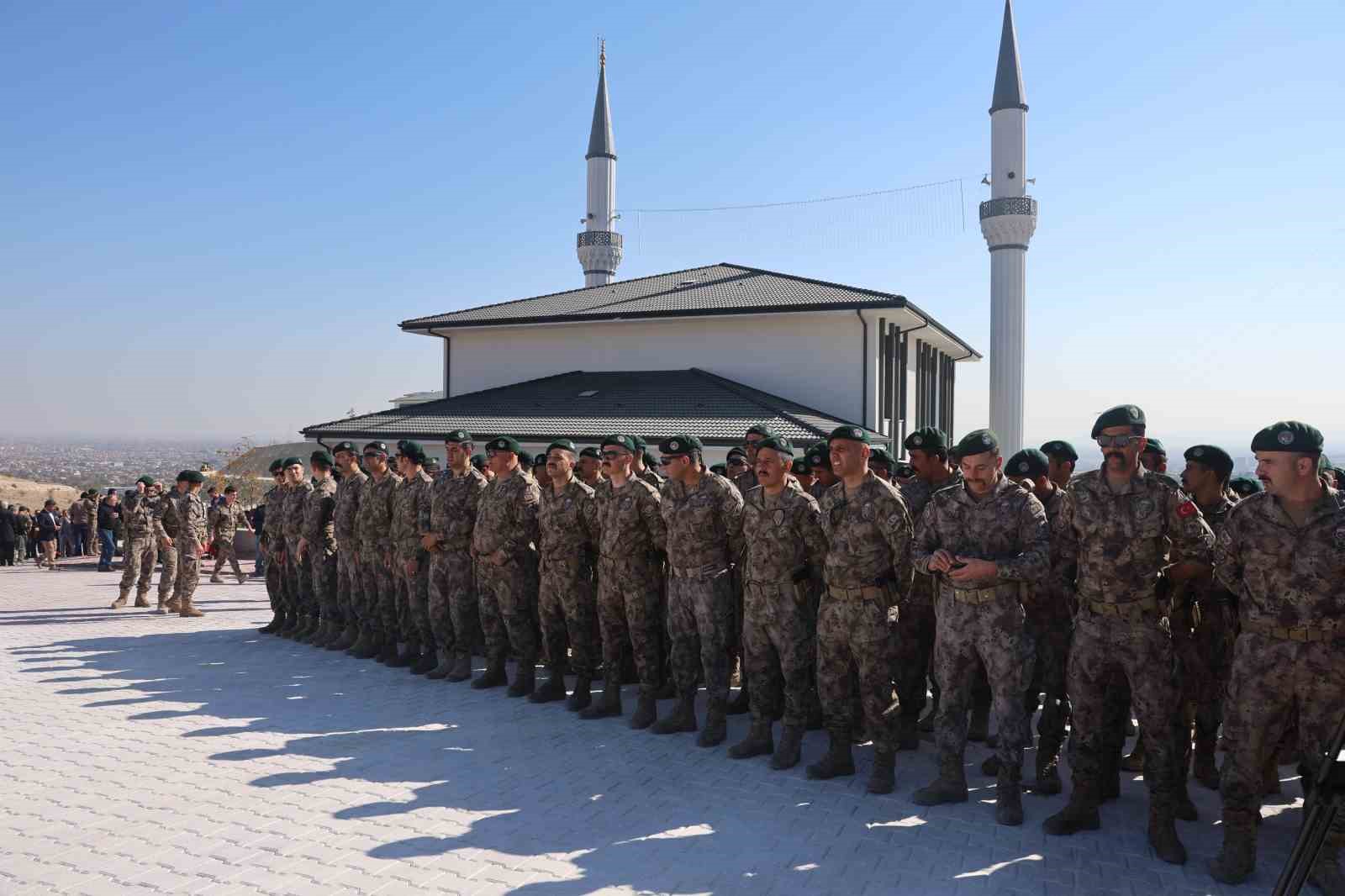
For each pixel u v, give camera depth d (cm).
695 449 696
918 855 491
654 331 2530
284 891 443
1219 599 539
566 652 852
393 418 2397
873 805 567
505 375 2697
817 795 585
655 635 756
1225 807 467
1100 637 505
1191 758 640
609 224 4206
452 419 2280
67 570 2255
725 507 700
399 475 1145
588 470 893
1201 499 625
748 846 502
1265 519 459
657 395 2277
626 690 905
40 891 443
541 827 529
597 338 2595
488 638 897
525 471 902
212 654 1070
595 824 535
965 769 648
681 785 605
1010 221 3206
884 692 593
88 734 724
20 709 804
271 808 560
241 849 496
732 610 716
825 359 2347
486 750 685
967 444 547
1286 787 627
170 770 633
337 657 1054
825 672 617
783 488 646
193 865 474
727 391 2264
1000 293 3250
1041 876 466
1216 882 460
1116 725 563
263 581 1969
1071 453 711
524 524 856
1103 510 500
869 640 591
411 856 488
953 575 531
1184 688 594
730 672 735
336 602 1120
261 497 3028
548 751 683
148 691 876
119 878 457
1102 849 502
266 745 695
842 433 592
